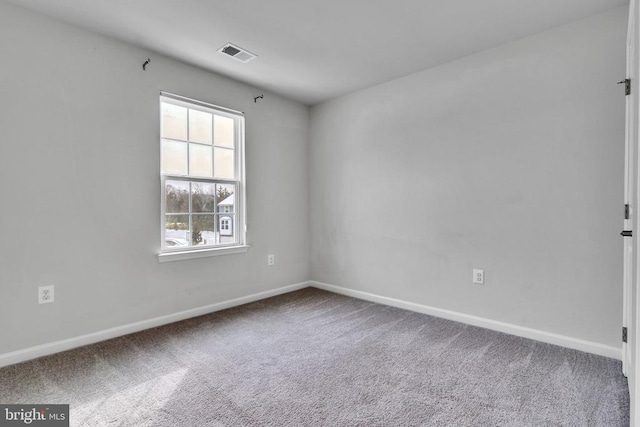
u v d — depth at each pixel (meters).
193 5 1.98
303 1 1.95
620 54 2.00
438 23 2.18
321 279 3.87
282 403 1.60
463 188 2.68
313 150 3.90
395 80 3.11
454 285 2.75
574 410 1.54
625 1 1.94
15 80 1.98
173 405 1.58
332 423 1.46
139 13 2.06
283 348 2.23
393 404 1.60
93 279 2.30
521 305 2.40
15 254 1.99
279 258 3.62
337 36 2.35
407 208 3.05
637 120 1.16
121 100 2.42
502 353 2.13
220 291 3.07
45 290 2.10
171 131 2.77
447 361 2.03
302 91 3.46
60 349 2.15
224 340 2.36
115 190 2.40
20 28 2.00
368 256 3.38
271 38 2.38
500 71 2.47
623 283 1.97
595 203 2.10
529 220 2.36
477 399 1.63
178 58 2.69
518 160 2.40
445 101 2.78
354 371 1.92
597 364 1.97
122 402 1.60
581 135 2.14
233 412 1.53
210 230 3.02
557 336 2.24
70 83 2.19
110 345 2.26
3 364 1.95
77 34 2.22
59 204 2.15
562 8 2.01
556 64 2.23
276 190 3.58
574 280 2.18
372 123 3.31
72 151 2.20
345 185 3.57
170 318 2.71
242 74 3.01
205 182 2.99
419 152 2.95
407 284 3.07
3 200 1.95
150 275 2.59
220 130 3.11
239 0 1.93
